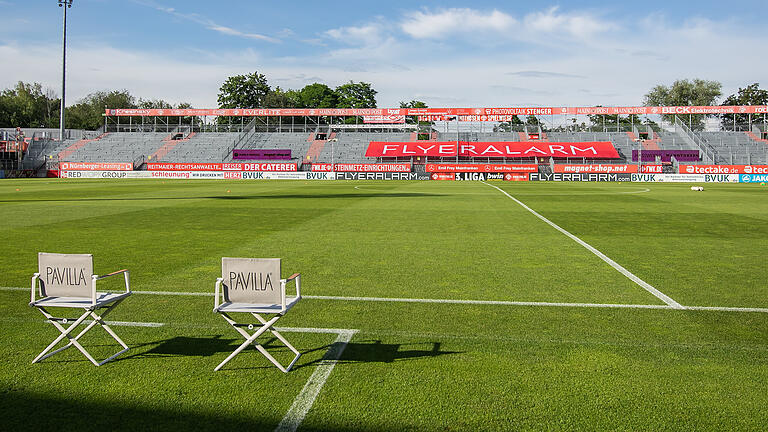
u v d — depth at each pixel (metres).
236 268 5.21
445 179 65.75
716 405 4.51
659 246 13.29
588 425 4.19
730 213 21.91
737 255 11.99
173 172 66.31
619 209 23.80
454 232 15.80
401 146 72.38
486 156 68.88
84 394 4.74
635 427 4.16
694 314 7.21
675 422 4.23
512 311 7.36
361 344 6.00
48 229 16.17
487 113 69.50
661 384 4.91
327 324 6.77
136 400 4.62
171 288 8.66
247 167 66.50
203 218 19.34
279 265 5.11
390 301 7.91
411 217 20.00
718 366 5.33
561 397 4.65
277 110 73.38
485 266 10.64
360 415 4.35
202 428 4.16
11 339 6.14
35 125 111.44
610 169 62.78
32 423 4.23
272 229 16.34
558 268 10.45
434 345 5.96
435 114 70.19
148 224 17.50
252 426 4.18
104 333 6.38
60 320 5.57
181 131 80.25
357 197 31.11
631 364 5.39
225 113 74.50
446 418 4.30
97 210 22.25
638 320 6.93
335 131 80.94
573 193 36.34
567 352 5.73
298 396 4.69
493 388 4.83
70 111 119.12
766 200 29.64
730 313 7.27
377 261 11.17
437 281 9.27
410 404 4.54
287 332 6.43
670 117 97.94
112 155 72.38
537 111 69.06
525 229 16.55
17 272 9.91
